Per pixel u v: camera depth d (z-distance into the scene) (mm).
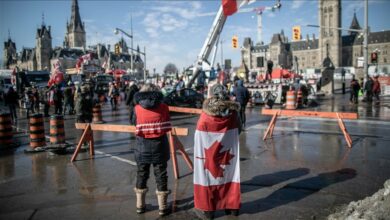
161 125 4953
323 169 7281
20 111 25812
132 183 6633
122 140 11648
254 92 25328
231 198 4887
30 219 5047
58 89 21562
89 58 51438
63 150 9453
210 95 4914
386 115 17656
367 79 27719
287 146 9844
